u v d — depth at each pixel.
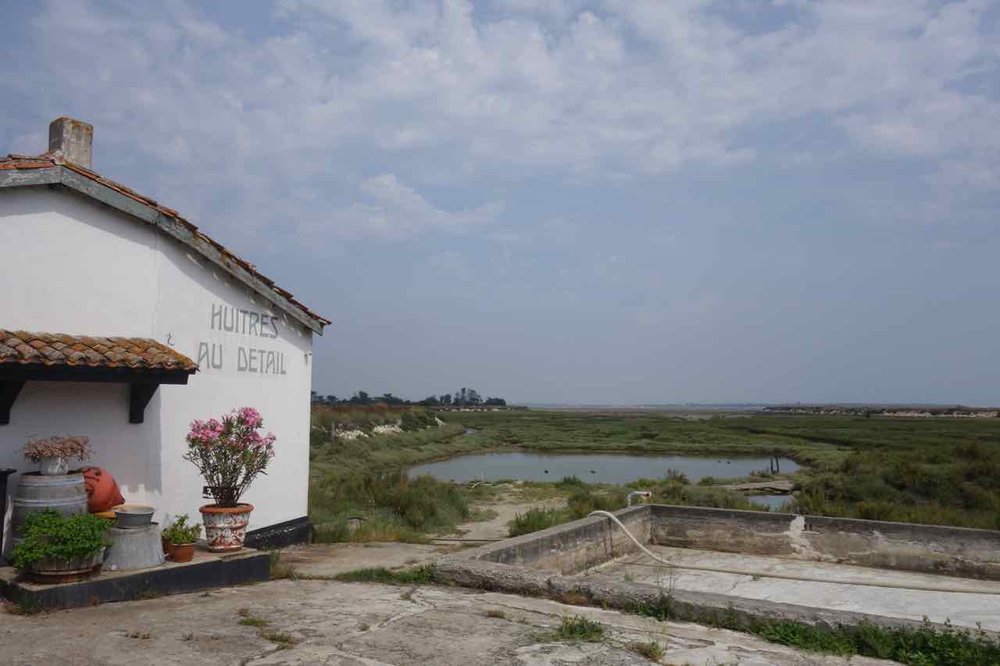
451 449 55.94
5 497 7.40
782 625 6.26
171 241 9.62
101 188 8.59
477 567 8.00
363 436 44.06
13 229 7.92
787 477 31.00
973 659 5.57
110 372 7.89
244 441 8.89
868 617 6.12
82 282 8.54
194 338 9.99
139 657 5.35
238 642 5.79
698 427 95.19
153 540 7.66
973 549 10.67
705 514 12.72
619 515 12.08
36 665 5.11
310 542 12.30
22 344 7.44
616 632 6.20
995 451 26.48
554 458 52.59
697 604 6.64
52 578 6.78
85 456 8.29
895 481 23.34
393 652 5.61
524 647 5.77
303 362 12.23
